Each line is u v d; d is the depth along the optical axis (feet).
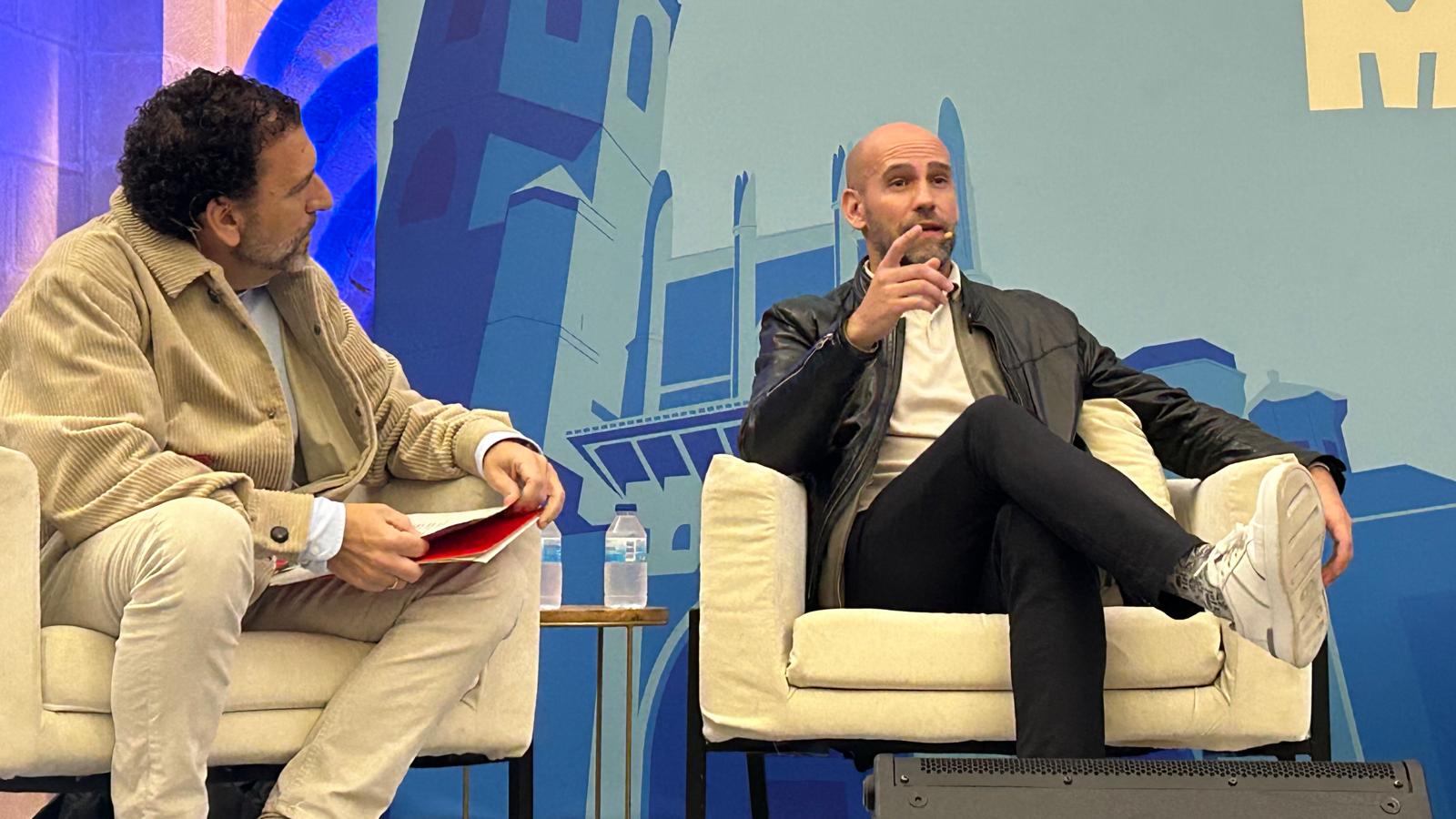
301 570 5.72
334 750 5.34
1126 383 7.88
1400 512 8.97
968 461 6.16
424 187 10.39
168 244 5.72
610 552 9.48
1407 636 8.86
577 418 10.00
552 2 10.43
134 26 8.84
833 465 7.34
